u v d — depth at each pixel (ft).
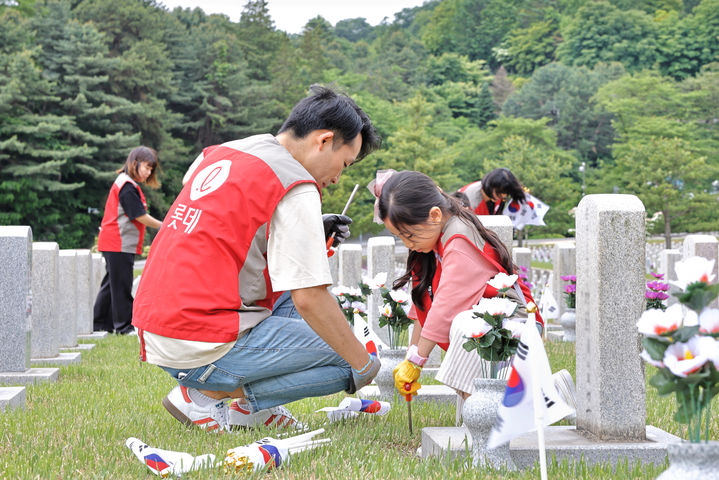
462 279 11.14
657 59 314.14
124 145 148.46
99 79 148.05
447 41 441.27
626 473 9.21
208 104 183.11
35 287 21.89
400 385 11.32
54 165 135.54
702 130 208.03
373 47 445.78
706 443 6.32
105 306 31.94
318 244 10.02
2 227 18.17
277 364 10.71
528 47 403.95
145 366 20.97
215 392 11.71
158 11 199.72
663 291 22.12
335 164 11.05
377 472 8.89
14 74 135.95
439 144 176.55
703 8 318.45
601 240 10.56
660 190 149.07
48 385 17.12
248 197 10.18
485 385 9.42
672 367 6.45
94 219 154.10
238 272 10.44
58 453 9.92
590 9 338.95
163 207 159.22
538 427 8.04
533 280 57.06
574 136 266.57
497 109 333.42
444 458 9.49
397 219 11.51
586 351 10.95
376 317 21.84
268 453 9.29
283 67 226.79
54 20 153.58
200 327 10.23
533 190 175.73
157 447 10.59
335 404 14.60
